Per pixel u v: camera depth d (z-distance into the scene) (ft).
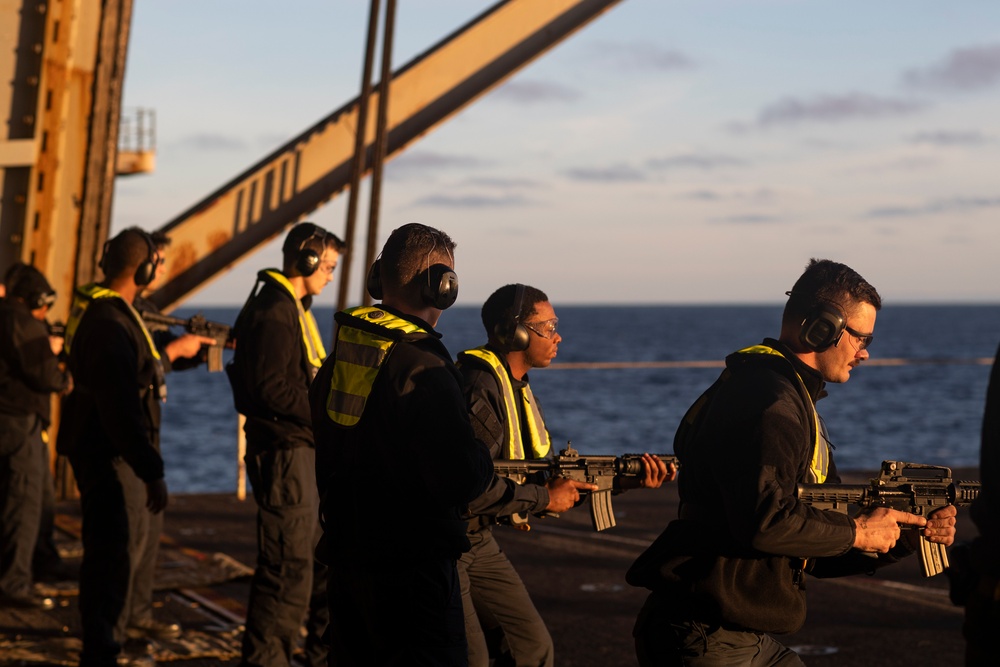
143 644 18.44
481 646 12.68
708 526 10.06
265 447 15.92
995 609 7.95
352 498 10.10
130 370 15.90
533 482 12.19
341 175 42.70
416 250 10.48
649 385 235.81
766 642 10.46
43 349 20.99
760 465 9.50
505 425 12.88
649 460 12.07
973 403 185.88
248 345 15.89
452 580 10.18
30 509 21.22
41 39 33.19
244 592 23.02
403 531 9.95
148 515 17.04
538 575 25.07
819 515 9.55
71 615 20.79
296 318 16.11
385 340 10.16
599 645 19.51
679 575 10.09
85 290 16.65
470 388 12.75
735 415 9.75
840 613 21.88
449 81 43.32
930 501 10.00
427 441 9.78
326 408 10.39
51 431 34.47
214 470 101.09
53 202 33.78
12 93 33.12
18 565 21.13
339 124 42.65
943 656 18.78
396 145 43.29
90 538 16.46
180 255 41.60
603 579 24.68
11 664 17.52
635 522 31.94
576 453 12.19
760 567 9.96
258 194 42.29
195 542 28.35
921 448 124.67
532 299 13.26
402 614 9.91
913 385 233.35
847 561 10.58
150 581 19.31
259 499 15.90
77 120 34.27
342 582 10.32
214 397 197.36
